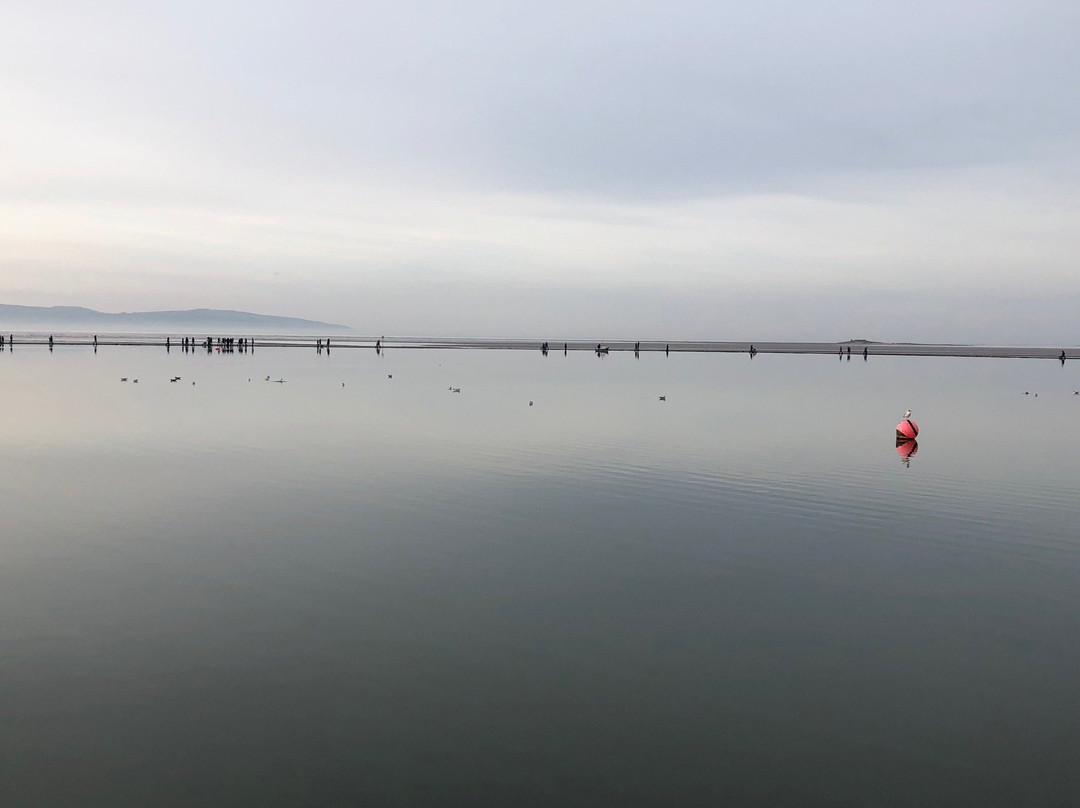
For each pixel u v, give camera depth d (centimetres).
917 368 11131
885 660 1280
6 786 927
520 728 1059
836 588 1609
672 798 920
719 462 2997
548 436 3616
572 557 1775
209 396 5134
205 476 2580
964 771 982
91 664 1216
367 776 952
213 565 1677
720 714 1105
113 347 14000
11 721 1059
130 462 2803
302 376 7219
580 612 1453
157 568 1653
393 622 1388
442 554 1778
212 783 936
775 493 2470
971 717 1109
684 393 6116
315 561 1714
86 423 3781
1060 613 1488
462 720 1076
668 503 2309
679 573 1681
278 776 951
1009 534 2027
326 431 3650
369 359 10994
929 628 1412
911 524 2116
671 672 1223
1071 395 6450
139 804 898
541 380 7288
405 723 1066
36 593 1502
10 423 3750
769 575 1681
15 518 2033
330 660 1239
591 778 954
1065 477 2784
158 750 1000
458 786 935
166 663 1223
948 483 2659
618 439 3556
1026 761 1004
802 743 1038
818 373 9356
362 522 2039
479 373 8194
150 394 5209
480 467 2814
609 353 15375
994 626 1424
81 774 951
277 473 2647
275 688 1152
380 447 3225
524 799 913
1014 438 3816
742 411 4844
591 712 1102
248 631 1341
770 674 1224
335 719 1073
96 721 1062
